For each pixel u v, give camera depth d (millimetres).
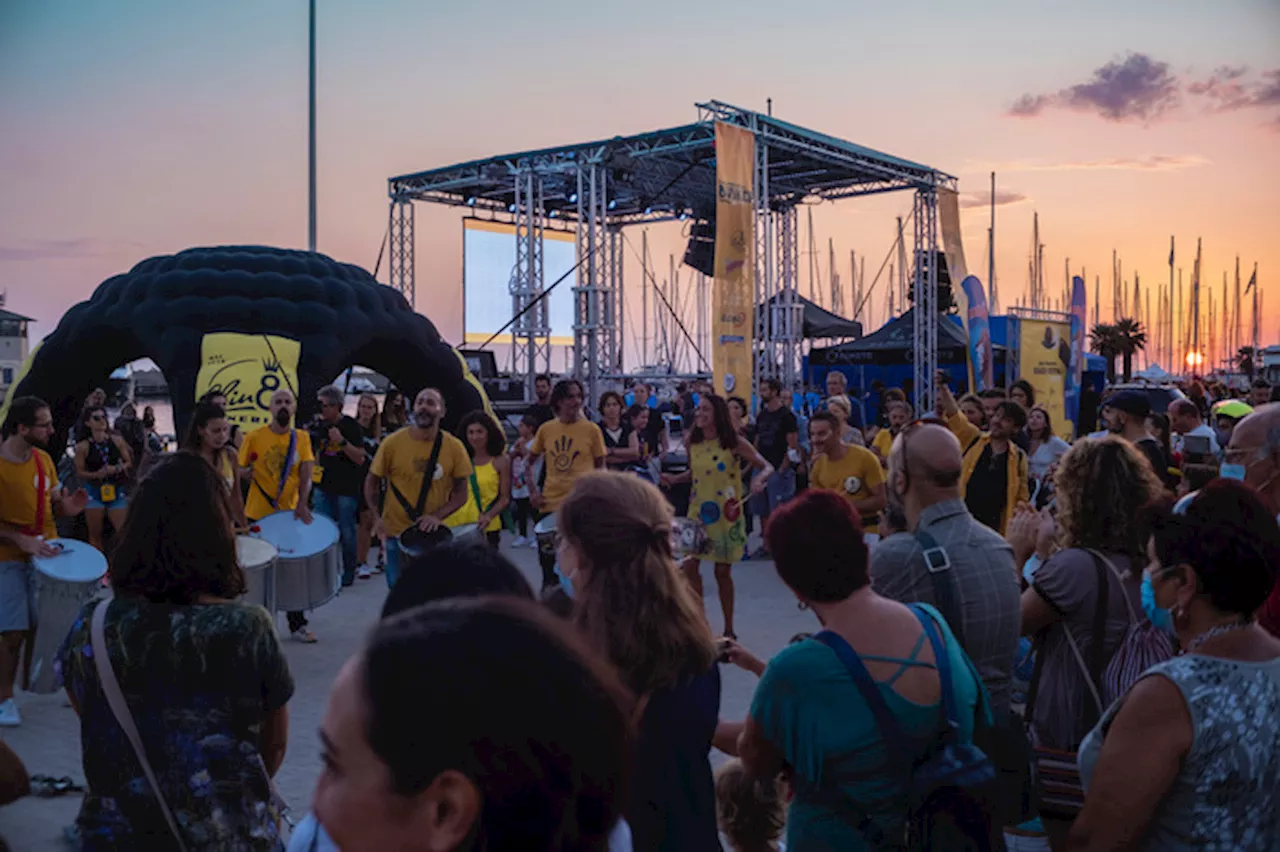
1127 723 2043
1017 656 3500
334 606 9055
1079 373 22547
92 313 13422
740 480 7551
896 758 2102
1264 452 3367
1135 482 2920
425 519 7059
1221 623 2066
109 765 2477
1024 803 2211
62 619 5484
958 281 24500
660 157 24141
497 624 789
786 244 28797
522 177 24656
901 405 9766
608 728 794
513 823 756
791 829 2258
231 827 2482
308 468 7707
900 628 2223
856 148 22828
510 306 29797
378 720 742
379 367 14789
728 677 6691
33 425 5645
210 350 12547
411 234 27062
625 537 2289
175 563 2475
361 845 769
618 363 31438
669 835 2184
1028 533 3602
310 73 18250
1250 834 1981
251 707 2531
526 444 11891
